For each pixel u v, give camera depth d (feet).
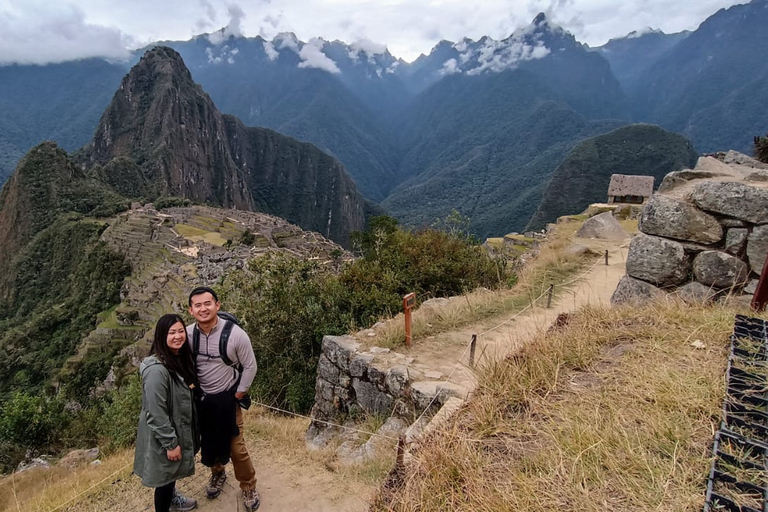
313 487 13.51
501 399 10.51
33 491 28.19
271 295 36.83
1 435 51.75
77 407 99.91
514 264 57.77
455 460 8.18
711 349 11.01
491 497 7.02
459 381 16.58
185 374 10.73
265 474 14.51
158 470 10.46
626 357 11.23
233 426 11.76
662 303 15.43
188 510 12.45
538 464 7.73
